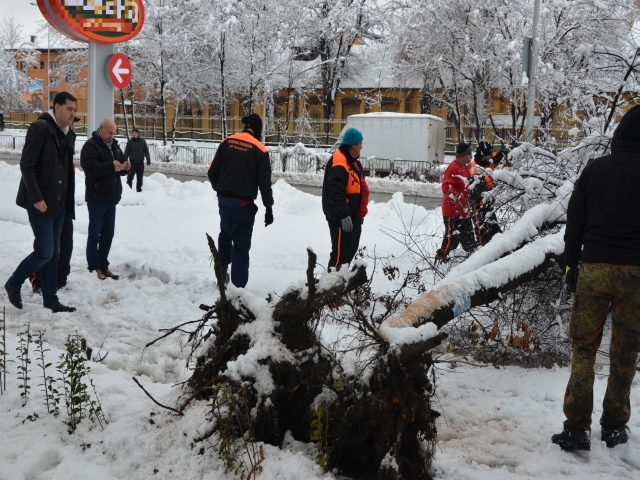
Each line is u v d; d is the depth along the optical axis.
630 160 3.79
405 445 3.37
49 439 3.68
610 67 8.23
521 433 4.14
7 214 12.30
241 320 3.80
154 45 44.59
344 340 4.75
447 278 4.48
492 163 8.46
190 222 12.98
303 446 3.57
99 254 8.06
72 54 47.66
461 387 4.97
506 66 26.47
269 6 41.97
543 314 5.95
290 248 10.46
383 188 26.20
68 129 6.57
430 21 30.19
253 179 7.36
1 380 4.47
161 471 3.36
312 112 52.41
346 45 46.78
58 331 5.95
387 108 48.69
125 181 19.62
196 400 3.79
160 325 6.27
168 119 56.62
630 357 3.83
